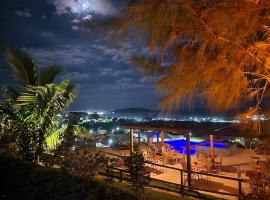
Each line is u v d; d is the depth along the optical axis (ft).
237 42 9.05
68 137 23.34
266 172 16.10
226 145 42.75
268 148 13.04
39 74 33.30
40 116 29.45
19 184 17.69
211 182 30.22
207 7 8.54
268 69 9.79
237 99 10.58
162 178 31.94
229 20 8.21
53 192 15.70
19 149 24.98
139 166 16.61
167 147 42.29
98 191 15.48
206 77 10.09
